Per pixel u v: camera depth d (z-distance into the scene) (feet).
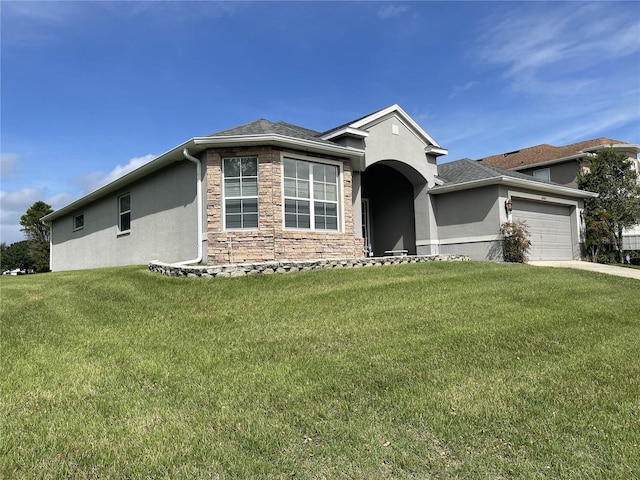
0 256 123.75
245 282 28.84
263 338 18.54
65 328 21.09
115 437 10.73
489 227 50.75
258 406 12.39
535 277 32.86
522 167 89.20
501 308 22.74
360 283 28.81
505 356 16.12
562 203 60.29
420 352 16.42
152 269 35.53
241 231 37.35
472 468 9.32
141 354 16.93
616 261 66.85
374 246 62.13
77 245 67.00
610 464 9.39
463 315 21.42
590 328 19.66
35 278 43.55
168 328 20.27
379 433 10.80
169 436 10.75
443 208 55.42
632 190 67.15
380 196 61.87
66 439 10.62
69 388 13.80
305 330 19.45
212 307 23.59
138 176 47.80
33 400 12.92
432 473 9.20
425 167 54.34
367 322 20.42
